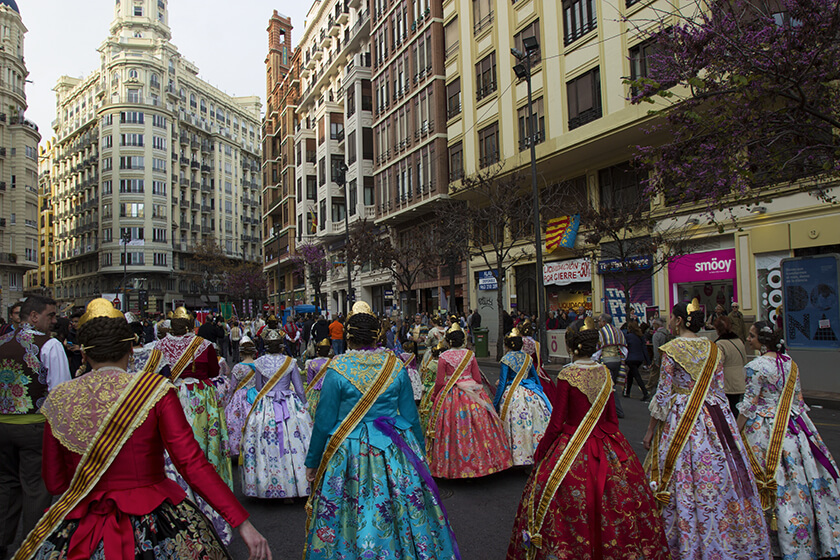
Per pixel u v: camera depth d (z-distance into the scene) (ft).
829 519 13.19
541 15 72.59
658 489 12.75
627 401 38.22
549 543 11.14
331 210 143.33
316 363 25.25
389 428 10.99
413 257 92.68
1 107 167.02
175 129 256.11
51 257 308.40
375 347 11.96
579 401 11.73
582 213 57.98
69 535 7.42
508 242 83.25
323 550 10.44
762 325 14.23
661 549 11.07
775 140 29.32
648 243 54.34
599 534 10.97
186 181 260.83
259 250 310.86
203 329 45.78
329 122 145.69
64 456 7.81
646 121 55.36
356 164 129.29
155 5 256.73
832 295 37.14
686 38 32.30
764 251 50.34
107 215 241.35
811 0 26.66
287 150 191.31
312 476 11.21
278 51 222.69
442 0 96.73
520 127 77.00
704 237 54.90
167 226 246.68
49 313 14.39
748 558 11.94
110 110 240.94
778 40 27.99
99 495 7.61
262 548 7.72
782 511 13.20
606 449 11.52
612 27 61.26
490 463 19.90
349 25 147.02
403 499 10.55
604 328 31.91
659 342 37.63
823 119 27.73
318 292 132.05
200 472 7.78
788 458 13.37
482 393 21.09
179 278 253.65
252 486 18.75
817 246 46.83
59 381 13.78
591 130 61.31
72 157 271.08
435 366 24.59
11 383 13.30
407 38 106.22
